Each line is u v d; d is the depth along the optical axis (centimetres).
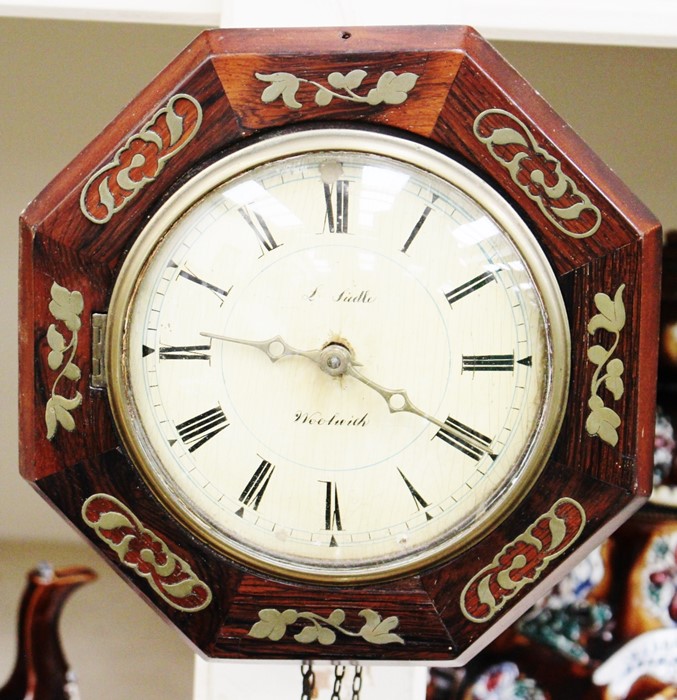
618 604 145
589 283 86
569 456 87
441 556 87
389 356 86
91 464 88
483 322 86
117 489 88
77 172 87
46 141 160
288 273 86
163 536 88
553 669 144
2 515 162
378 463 87
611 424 86
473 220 86
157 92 87
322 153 85
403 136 86
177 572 88
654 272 86
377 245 86
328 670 112
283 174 86
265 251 86
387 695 112
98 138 87
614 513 87
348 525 87
